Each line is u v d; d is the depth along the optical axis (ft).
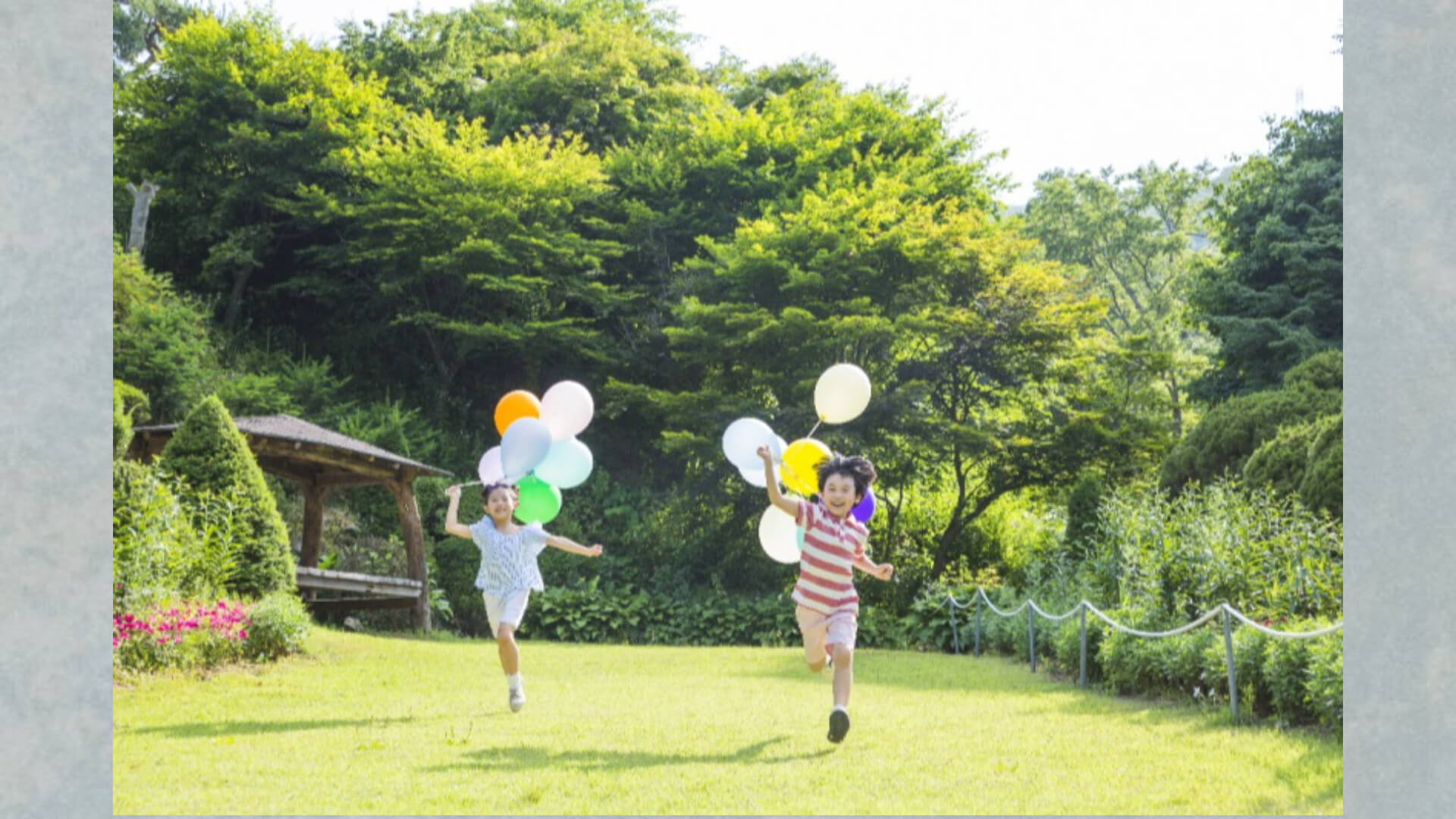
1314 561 25.90
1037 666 36.78
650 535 66.80
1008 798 13.96
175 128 79.25
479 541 22.45
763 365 66.54
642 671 33.68
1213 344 127.44
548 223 78.54
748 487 64.39
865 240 65.36
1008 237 69.26
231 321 79.05
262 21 83.87
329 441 48.57
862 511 22.12
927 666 37.32
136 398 61.26
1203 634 24.59
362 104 80.38
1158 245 130.93
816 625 18.71
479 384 82.43
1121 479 64.54
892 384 64.85
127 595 28.12
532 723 20.47
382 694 25.26
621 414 77.41
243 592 37.63
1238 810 13.47
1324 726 20.16
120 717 20.79
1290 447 37.78
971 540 67.51
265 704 23.03
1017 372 66.03
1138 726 20.75
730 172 81.10
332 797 13.70
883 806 13.41
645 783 14.67
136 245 69.21
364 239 76.69
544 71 86.94
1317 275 71.20
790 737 18.81
